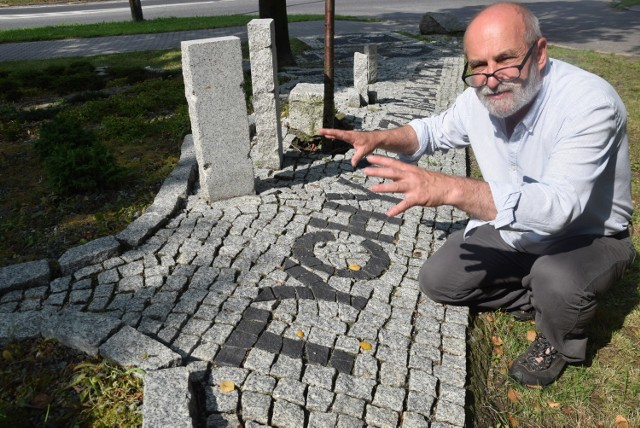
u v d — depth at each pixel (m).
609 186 2.49
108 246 3.45
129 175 4.86
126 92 8.21
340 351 2.72
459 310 3.08
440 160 5.32
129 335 2.67
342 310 3.03
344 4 21.16
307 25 16.17
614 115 2.23
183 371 2.38
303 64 10.56
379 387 2.52
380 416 2.38
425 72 9.33
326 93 5.19
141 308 2.96
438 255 3.01
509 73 2.23
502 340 3.05
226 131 3.97
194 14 20.42
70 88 8.60
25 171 5.20
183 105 7.12
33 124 6.77
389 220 4.05
